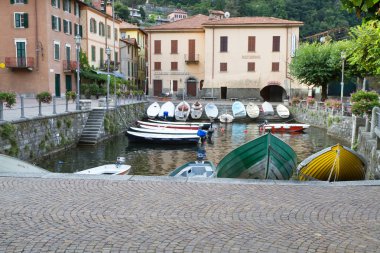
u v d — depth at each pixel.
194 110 45.12
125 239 5.82
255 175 12.85
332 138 31.11
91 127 27.83
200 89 58.84
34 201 7.64
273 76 55.28
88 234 6.00
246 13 95.94
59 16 43.09
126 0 136.38
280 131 35.06
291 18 89.19
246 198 7.99
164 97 54.69
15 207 7.27
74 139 25.77
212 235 6.01
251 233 6.11
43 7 40.16
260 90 55.59
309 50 41.12
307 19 87.19
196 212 7.09
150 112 44.28
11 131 17.03
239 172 12.91
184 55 58.50
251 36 55.16
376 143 14.51
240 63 55.69
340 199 7.98
